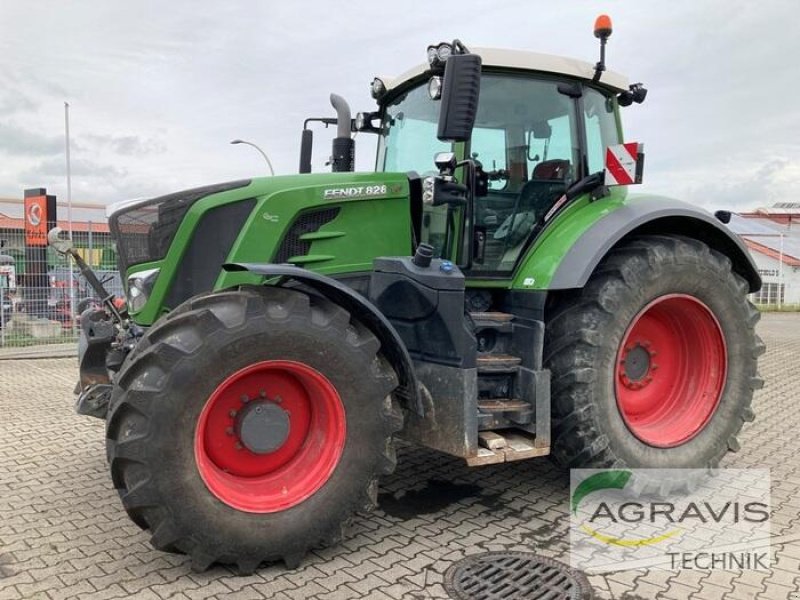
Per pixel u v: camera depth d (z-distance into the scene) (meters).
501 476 4.53
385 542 3.48
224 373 2.96
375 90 4.68
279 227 3.70
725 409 4.36
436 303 3.48
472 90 3.39
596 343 3.82
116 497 4.08
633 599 2.91
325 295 3.42
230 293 3.13
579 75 4.34
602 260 4.07
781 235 24.73
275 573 3.12
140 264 3.92
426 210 4.12
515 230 4.23
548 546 3.45
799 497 4.14
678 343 4.48
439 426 3.58
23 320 11.14
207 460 3.08
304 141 5.50
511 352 4.00
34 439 5.39
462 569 3.16
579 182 4.36
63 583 2.99
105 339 4.31
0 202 22.02
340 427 3.22
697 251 4.19
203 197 3.74
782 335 13.80
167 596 2.89
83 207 19.75
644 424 4.34
